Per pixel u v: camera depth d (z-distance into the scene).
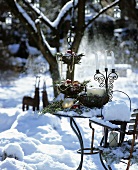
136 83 14.00
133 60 19.47
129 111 3.58
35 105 8.02
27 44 21.97
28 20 8.84
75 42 8.71
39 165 4.04
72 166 4.26
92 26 19.11
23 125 5.58
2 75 18.91
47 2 15.68
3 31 22.47
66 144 5.09
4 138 4.69
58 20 9.22
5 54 21.00
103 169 4.34
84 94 3.98
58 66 8.90
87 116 3.80
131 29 20.86
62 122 6.33
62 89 4.20
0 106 10.35
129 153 3.48
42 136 5.23
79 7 8.76
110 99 4.15
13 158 3.94
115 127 3.36
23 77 18.91
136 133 3.36
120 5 17.80
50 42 17.86
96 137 5.62
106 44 19.45
